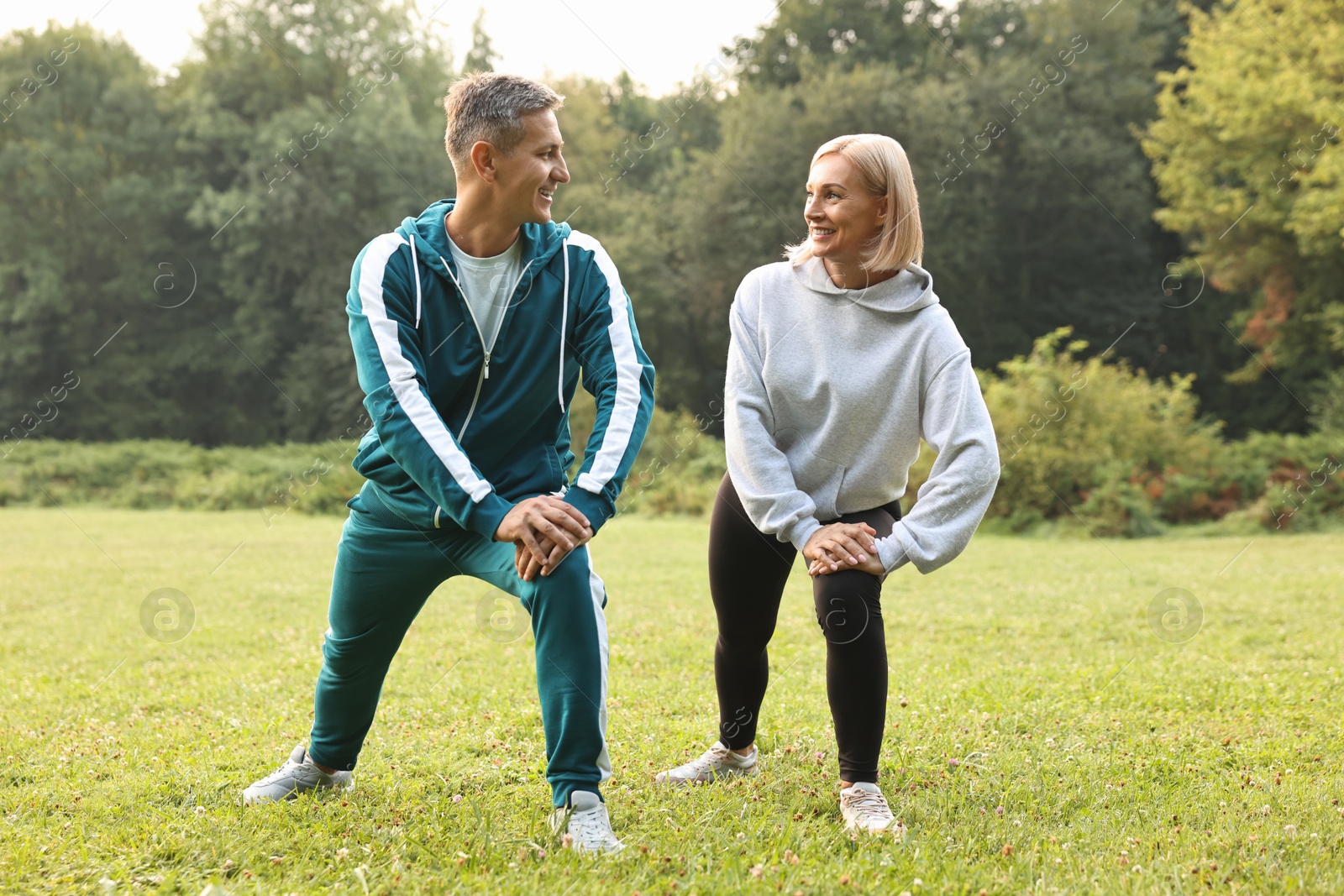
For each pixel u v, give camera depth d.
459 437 2.44
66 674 5.01
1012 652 5.37
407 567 2.46
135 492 20.00
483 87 2.32
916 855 2.29
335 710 2.67
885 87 22.28
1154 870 2.23
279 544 11.79
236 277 25.75
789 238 21.89
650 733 3.52
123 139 27.25
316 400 25.28
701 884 2.12
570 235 2.55
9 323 26.69
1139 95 23.38
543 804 2.69
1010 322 23.20
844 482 2.71
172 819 2.60
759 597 2.82
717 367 22.75
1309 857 2.31
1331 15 18.33
